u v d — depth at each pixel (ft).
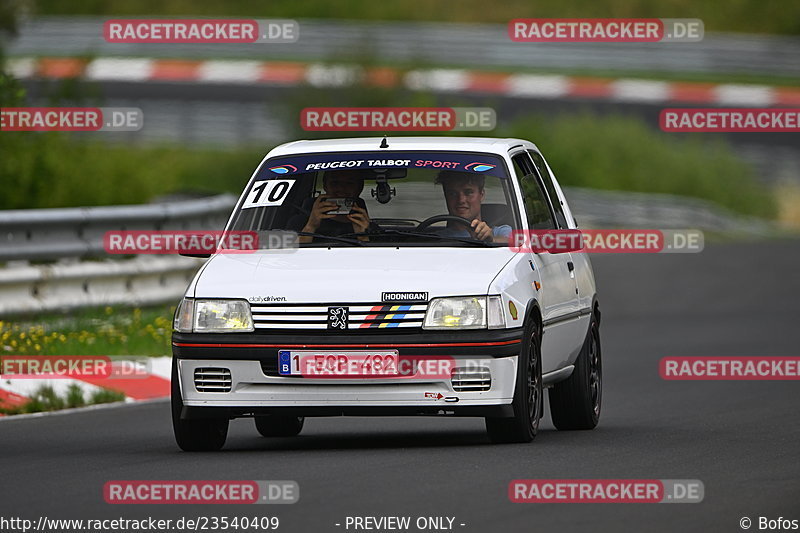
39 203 254.68
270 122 552.00
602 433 127.34
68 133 277.44
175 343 113.50
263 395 111.14
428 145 126.11
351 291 111.86
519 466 103.65
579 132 530.68
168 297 207.21
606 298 294.66
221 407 111.75
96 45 614.34
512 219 122.01
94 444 122.42
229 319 112.27
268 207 123.65
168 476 101.04
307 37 629.51
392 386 110.52
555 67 625.41
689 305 281.54
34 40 613.52
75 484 99.14
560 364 126.41
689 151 546.67
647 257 387.96
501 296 112.57
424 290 111.96
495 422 114.52
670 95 591.37
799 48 631.15
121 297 197.36
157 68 601.62
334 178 123.75
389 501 90.12
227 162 482.28
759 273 341.21
